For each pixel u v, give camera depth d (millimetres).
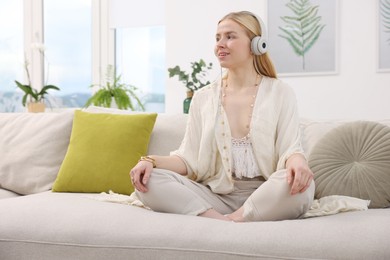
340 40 3902
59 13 5027
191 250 1364
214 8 4293
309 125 2045
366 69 3832
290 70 4070
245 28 1862
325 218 1443
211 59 4316
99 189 2207
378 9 3766
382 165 1726
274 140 1812
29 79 4695
